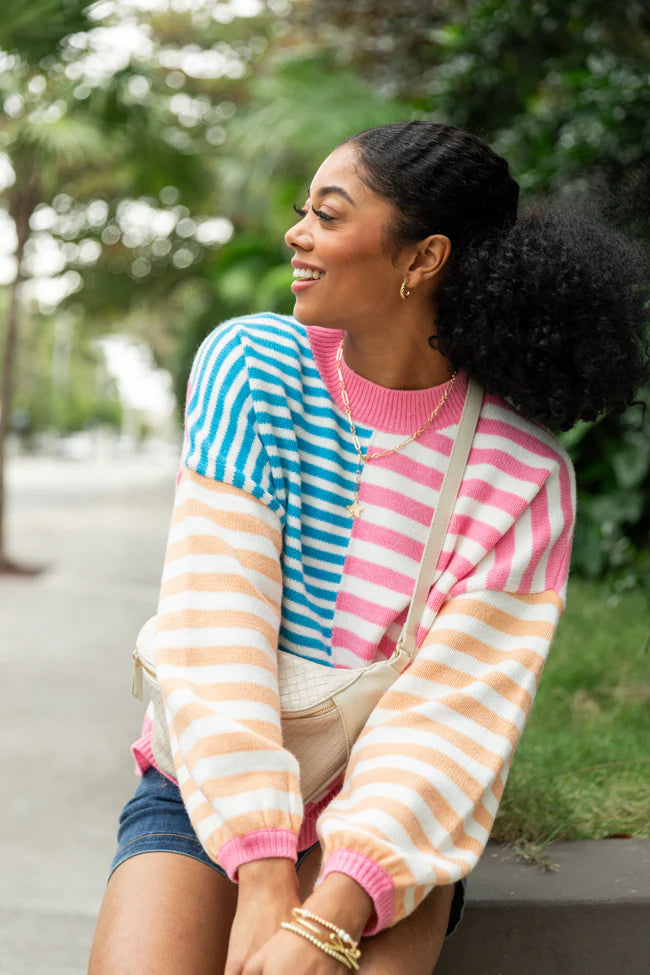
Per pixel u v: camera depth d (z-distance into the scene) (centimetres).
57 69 805
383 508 141
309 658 138
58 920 258
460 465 142
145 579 910
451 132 142
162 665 127
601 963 168
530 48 480
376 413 144
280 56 909
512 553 139
